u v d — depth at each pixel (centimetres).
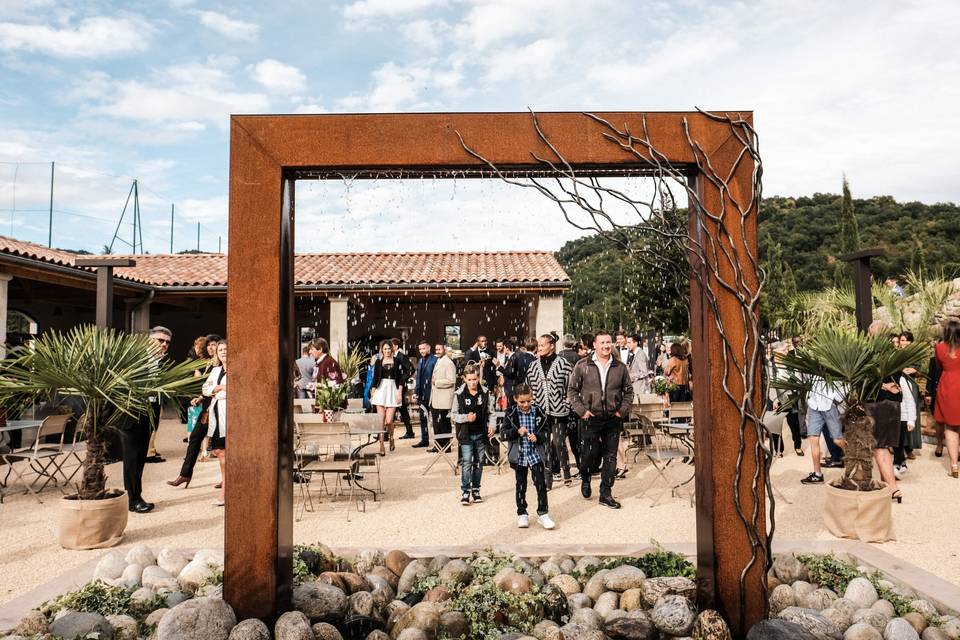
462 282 1424
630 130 314
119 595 345
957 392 712
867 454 498
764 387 311
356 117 314
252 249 312
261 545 311
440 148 313
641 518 558
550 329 1484
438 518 570
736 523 315
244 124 313
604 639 307
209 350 673
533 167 316
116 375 478
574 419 705
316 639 303
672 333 1772
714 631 299
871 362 485
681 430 672
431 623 311
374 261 1692
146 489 689
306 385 922
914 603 338
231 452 311
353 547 438
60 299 1418
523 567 390
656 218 306
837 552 428
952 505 586
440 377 913
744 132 314
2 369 479
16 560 451
